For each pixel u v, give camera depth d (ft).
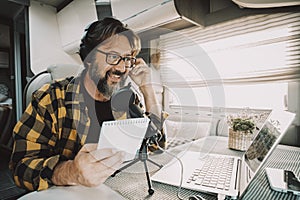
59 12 6.97
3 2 6.28
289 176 1.90
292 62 3.98
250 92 4.58
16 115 7.45
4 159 7.26
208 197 1.57
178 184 1.73
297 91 4.01
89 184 1.36
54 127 1.91
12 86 7.66
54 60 7.07
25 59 7.10
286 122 1.94
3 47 8.46
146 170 1.81
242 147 2.94
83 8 5.74
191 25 4.48
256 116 3.75
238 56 4.48
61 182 1.48
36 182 1.49
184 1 3.99
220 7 4.63
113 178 1.86
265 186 1.76
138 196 1.59
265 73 4.26
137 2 4.29
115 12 4.74
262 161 1.63
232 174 1.91
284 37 3.99
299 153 2.83
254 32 4.25
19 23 7.20
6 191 5.08
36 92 2.03
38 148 1.79
